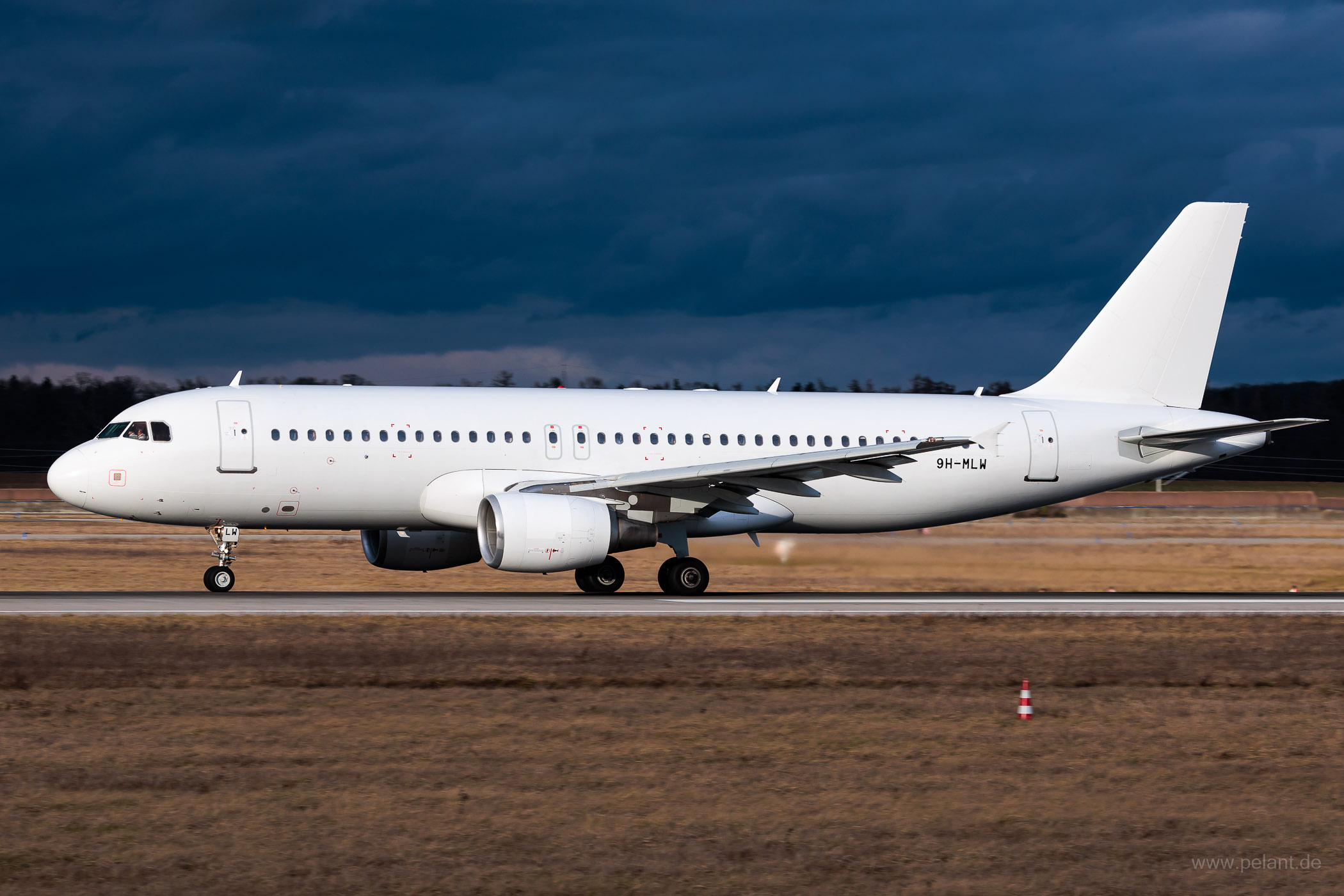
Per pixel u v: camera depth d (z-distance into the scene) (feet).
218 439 338.34
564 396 372.99
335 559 545.44
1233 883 129.70
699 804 154.20
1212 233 423.64
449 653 248.32
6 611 283.79
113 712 198.90
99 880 125.08
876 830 145.18
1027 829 146.61
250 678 225.35
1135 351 420.77
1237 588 461.78
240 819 145.18
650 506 350.64
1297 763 181.47
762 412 382.22
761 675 237.66
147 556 540.52
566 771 168.14
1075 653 266.57
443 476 351.25
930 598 355.77
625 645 260.83
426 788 158.92
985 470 396.57
